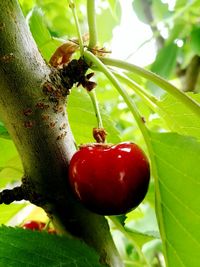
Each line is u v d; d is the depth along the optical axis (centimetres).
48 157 11
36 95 11
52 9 38
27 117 11
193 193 11
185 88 40
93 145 12
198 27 38
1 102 11
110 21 30
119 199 11
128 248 33
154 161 12
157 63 39
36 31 16
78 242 11
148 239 16
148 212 30
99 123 13
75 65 12
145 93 14
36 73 11
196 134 14
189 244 11
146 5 45
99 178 11
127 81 13
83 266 10
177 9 42
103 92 30
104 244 12
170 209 12
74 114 17
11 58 11
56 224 12
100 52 13
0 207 18
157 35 42
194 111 11
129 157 11
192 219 11
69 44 13
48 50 16
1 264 10
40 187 12
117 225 15
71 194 12
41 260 10
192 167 11
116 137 17
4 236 10
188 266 11
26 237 10
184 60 42
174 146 11
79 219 12
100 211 11
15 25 11
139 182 11
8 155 17
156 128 23
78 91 17
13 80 11
